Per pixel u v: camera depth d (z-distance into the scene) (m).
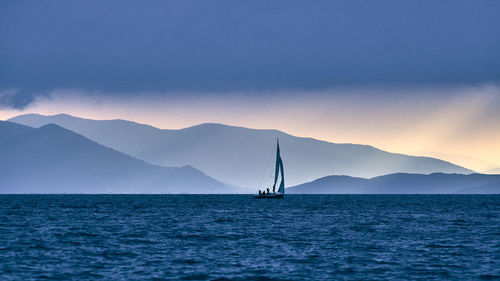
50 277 191.38
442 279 191.25
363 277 194.25
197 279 189.88
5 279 187.88
